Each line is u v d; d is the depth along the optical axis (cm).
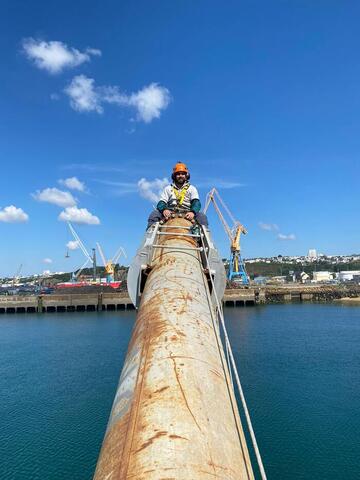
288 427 2362
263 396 2917
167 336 323
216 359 326
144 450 224
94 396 3033
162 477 207
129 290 551
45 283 19712
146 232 603
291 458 1997
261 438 2223
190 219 677
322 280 17962
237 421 285
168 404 254
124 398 282
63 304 10319
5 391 3194
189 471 213
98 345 5191
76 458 2050
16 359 4444
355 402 2758
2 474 1894
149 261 540
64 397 3020
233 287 10681
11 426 2475
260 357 4156
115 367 3928
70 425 2477
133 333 374
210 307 411
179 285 423
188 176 740
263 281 14338
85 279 15850
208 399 272
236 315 8075
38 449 2156
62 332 6488
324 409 2641
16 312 10356
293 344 4841
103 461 240
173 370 284
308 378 3356
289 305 10131
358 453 2011
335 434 2252
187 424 242
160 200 717
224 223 11381
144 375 286
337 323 6644
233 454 246
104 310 10206
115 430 257
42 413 2686
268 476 1839
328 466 1905
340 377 3362
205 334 347
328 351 4397
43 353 4750
